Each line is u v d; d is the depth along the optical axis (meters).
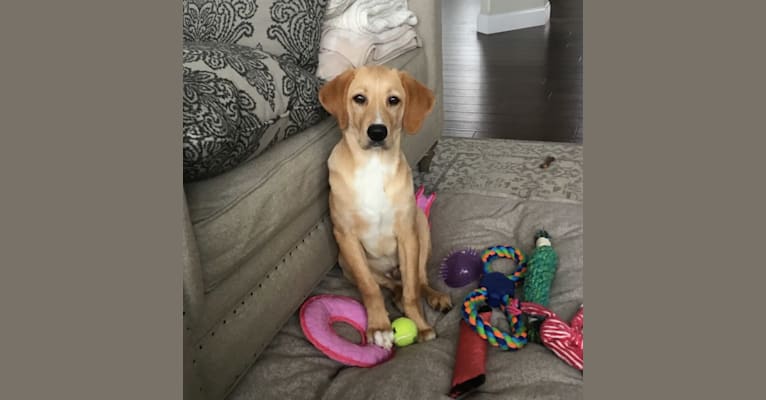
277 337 1.79
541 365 1.56
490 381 1.54
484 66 5.04
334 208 1.84
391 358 1.70
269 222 1.59
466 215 2.52
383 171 1.78
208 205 1.40
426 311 1.91
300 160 1.76
